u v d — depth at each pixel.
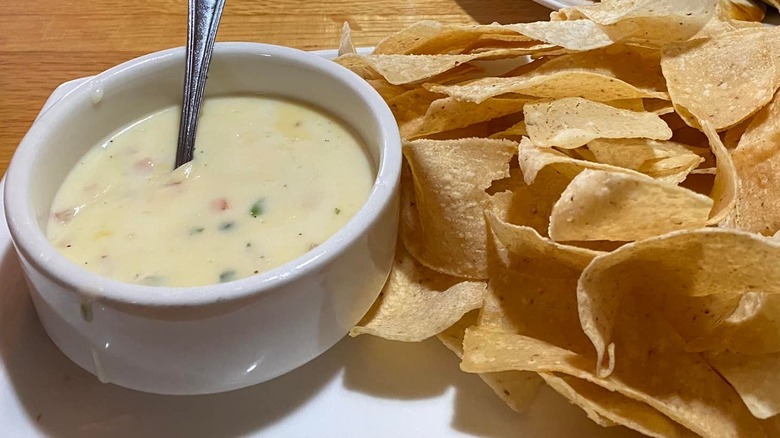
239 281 0.19
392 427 0.21
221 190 0.24
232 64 0.27
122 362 0.20
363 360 0.23
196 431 0.21
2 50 0.38
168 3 0.41
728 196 0.20
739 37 0.26
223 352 0.20
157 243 0.22
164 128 0.26
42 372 0.22
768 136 0.24
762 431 0.19
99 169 0.25
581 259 0.20
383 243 0.22
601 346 0.18
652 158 0.23
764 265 0.18
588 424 0.21
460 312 0.21
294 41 0.38
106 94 0.25
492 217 0.21
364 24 0.39
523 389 0.21
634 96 0.25
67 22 0.40
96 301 0.18
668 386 0.20
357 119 0.26
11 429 0.21
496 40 0.29
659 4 0.25
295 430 0.21
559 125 0.23
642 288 0.21
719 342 0.20
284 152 0.25
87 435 0.21
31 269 0.19
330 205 0.24
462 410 0.21
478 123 0.27
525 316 0.22
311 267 0.19
